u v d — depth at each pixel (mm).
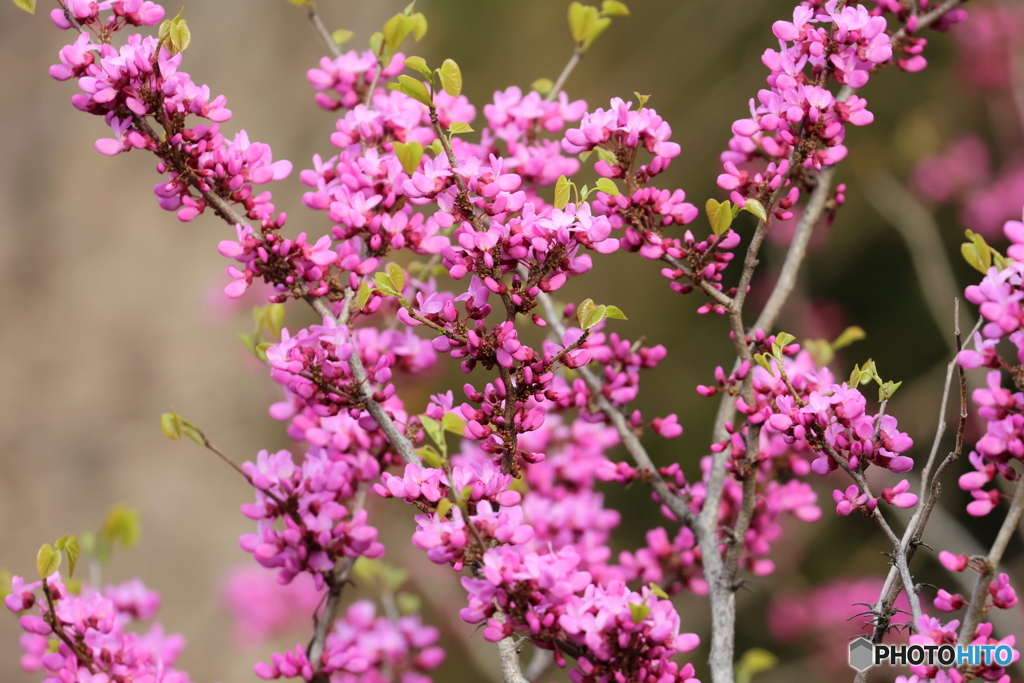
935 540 2230
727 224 1700
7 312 3680
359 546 1731
